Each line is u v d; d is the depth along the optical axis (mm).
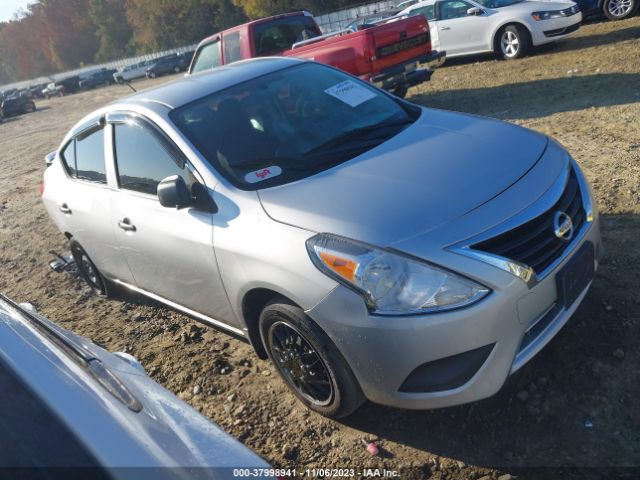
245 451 1646
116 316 4812
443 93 10289
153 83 37062
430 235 2441
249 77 3893
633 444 2445
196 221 3170
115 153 3914
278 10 45031
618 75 8336
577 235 2768
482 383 2445
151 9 62781
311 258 2572
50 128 22953
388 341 2402
